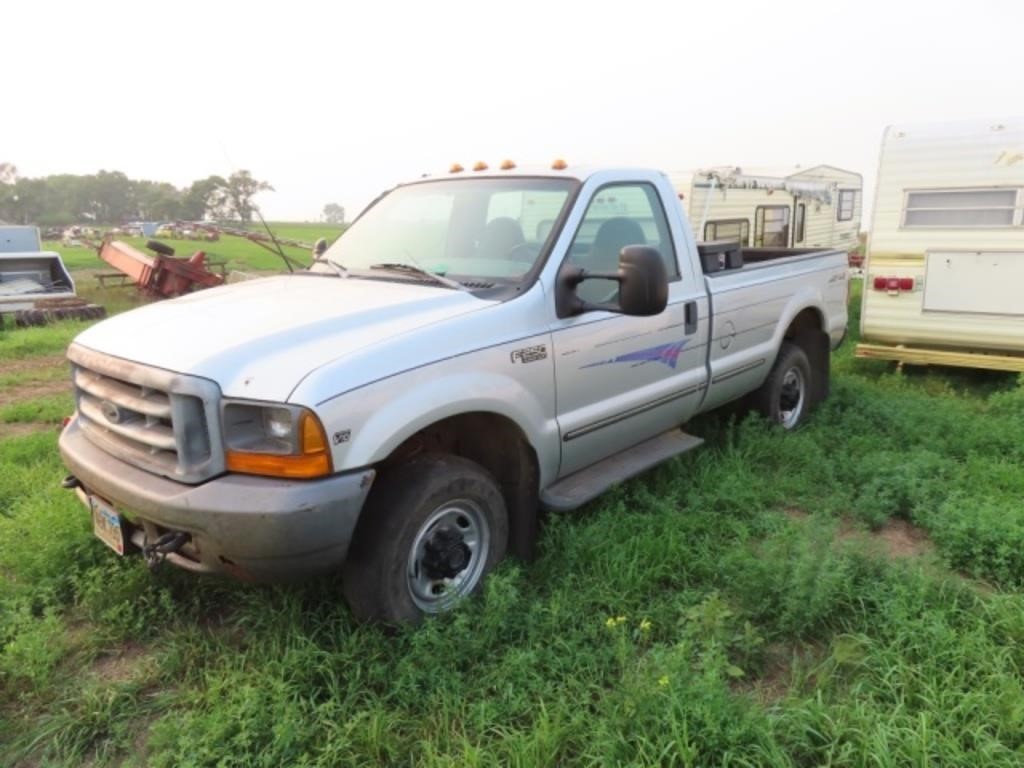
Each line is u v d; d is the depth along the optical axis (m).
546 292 3.76
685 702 2.64
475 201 4.36
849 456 5.41
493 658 3.06
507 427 3.65
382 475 3.23
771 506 4.72
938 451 5.53
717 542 4.07
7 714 2.90
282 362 2.91
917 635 3.10
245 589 3.55
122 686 2.98
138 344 3.18
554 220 3.99
